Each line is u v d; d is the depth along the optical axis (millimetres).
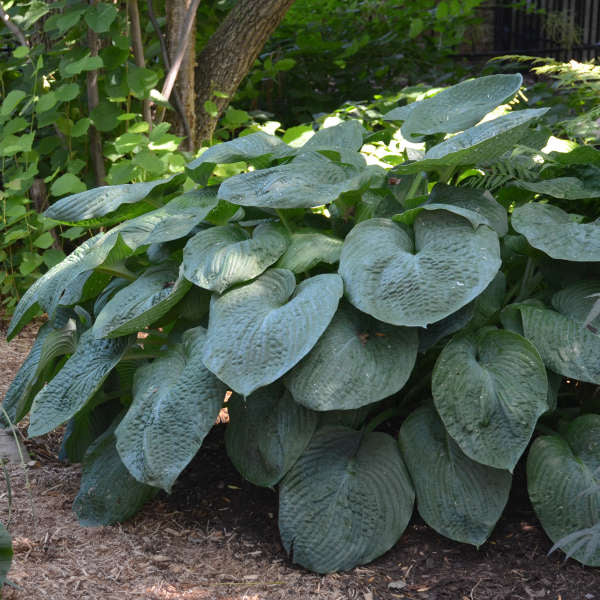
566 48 8859
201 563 2445
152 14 4996
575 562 2422
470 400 2438
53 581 2281
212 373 2531
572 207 3135
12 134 4758
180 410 2488
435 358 2828
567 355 2502
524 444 2391
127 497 2658
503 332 2578
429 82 7113
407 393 2908
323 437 2594
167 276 2877
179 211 2963
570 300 2674
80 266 2900
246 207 3059
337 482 2506
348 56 6949
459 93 3154
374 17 7277
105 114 4684
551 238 2586
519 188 3043
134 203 3223
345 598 2279
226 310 2555
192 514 2723
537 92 5910
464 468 2496
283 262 2709
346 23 7191
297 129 4543
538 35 10031
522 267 3004
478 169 3105
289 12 7184
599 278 2717
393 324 2355
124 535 2576
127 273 3053
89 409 2980
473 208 2789
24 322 3152
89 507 2676
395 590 2320
